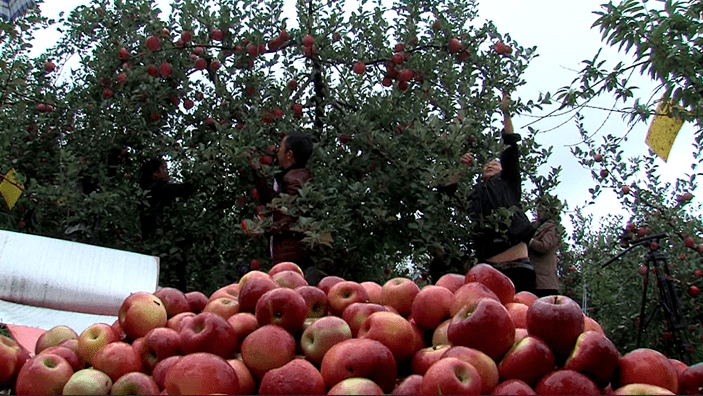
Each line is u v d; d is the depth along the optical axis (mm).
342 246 4625
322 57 5434
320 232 4141
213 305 1737
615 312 7352
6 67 5504
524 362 1288
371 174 4930
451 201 4637
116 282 3066
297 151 4527
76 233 5164
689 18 3105
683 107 3289
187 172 5152
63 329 1804
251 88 5391
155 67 5375
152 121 5465
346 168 5020
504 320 1349
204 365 1264
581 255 8062
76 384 1381
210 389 1240
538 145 5441
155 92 5344
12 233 3043
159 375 1393
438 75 5488
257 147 4844
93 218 5234
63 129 5906
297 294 1566
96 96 5668
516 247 4555
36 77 6094
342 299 1726
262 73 5473
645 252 6973
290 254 4328
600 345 1286
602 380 1290
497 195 4605
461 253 4633
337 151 5133
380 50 5473
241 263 5301
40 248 3018
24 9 5965
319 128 5441
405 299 1723
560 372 1263
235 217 5418
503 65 5402
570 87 3359
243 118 5195
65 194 4875
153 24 5320
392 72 5488
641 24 3156
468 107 5152
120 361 1460
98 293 2969
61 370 1441
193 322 1466
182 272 5242
